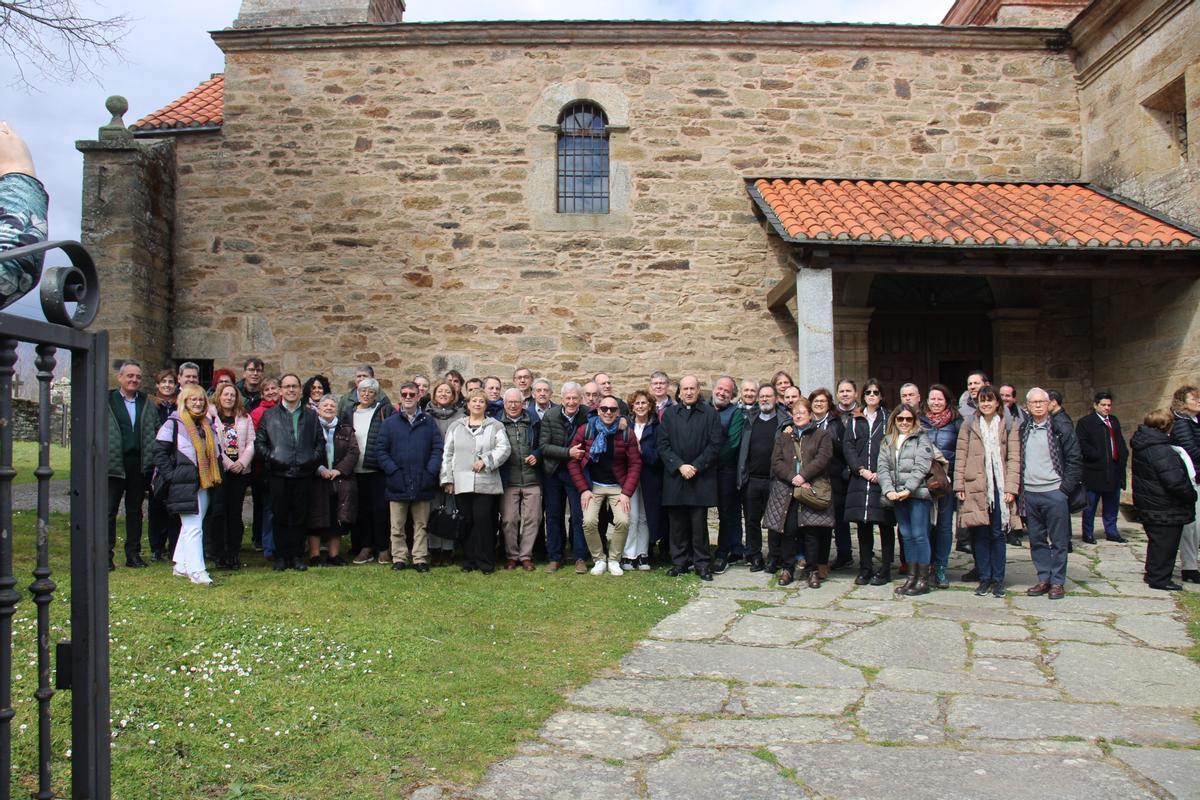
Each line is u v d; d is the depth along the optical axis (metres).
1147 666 4.90
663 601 6.41
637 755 3.58
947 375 12.24
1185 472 6.82
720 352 11.30
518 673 4.63
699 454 7.37
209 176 11.52
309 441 7.39
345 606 5.92
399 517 7.54
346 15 11.95
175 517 7.63
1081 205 10.66
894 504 6.87
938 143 11.77
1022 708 4.20
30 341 1.73
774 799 3.18
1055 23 12.67
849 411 7.55
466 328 11.30
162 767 3.23
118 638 4.63
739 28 11.45
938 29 11.62
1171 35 10.19
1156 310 10.44
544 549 8.20
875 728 3.92
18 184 2.04
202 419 6.75
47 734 1.89
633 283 11.33
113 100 11.02
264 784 3.16
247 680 4.21
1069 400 11.75
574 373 11.26
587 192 11.57
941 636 5.51
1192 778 3.38
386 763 3.39
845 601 6.54
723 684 4.54
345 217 11.41
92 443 1.94
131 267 10.48
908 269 9.82
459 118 11.45
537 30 11.35
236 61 11.55
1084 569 7.69
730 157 11.53
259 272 11.41
